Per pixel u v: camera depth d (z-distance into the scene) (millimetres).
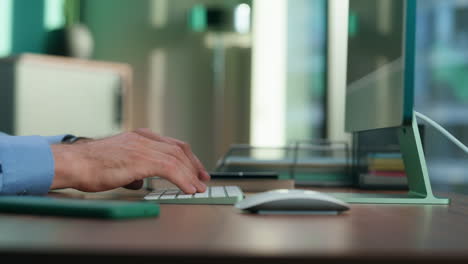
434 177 4027
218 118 4902
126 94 3736
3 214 522
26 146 736
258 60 4879
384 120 888
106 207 487
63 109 3412
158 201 772
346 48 1260
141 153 802
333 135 4754
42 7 4211
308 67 4836
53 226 441
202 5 4891
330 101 4777
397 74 823
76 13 4684
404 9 789
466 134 4113
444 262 317
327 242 377
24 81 3238
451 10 4219
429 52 4219
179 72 4910
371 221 548
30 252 309
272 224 505
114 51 4855
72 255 307
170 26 4906
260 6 4855
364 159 1327
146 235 398
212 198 757
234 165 1455
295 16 4836
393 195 911
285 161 1446
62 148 771
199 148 4914
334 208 611
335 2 4711
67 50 4039
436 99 4176
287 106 4871
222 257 306
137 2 4883
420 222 547
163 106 4906
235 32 4645
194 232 426
